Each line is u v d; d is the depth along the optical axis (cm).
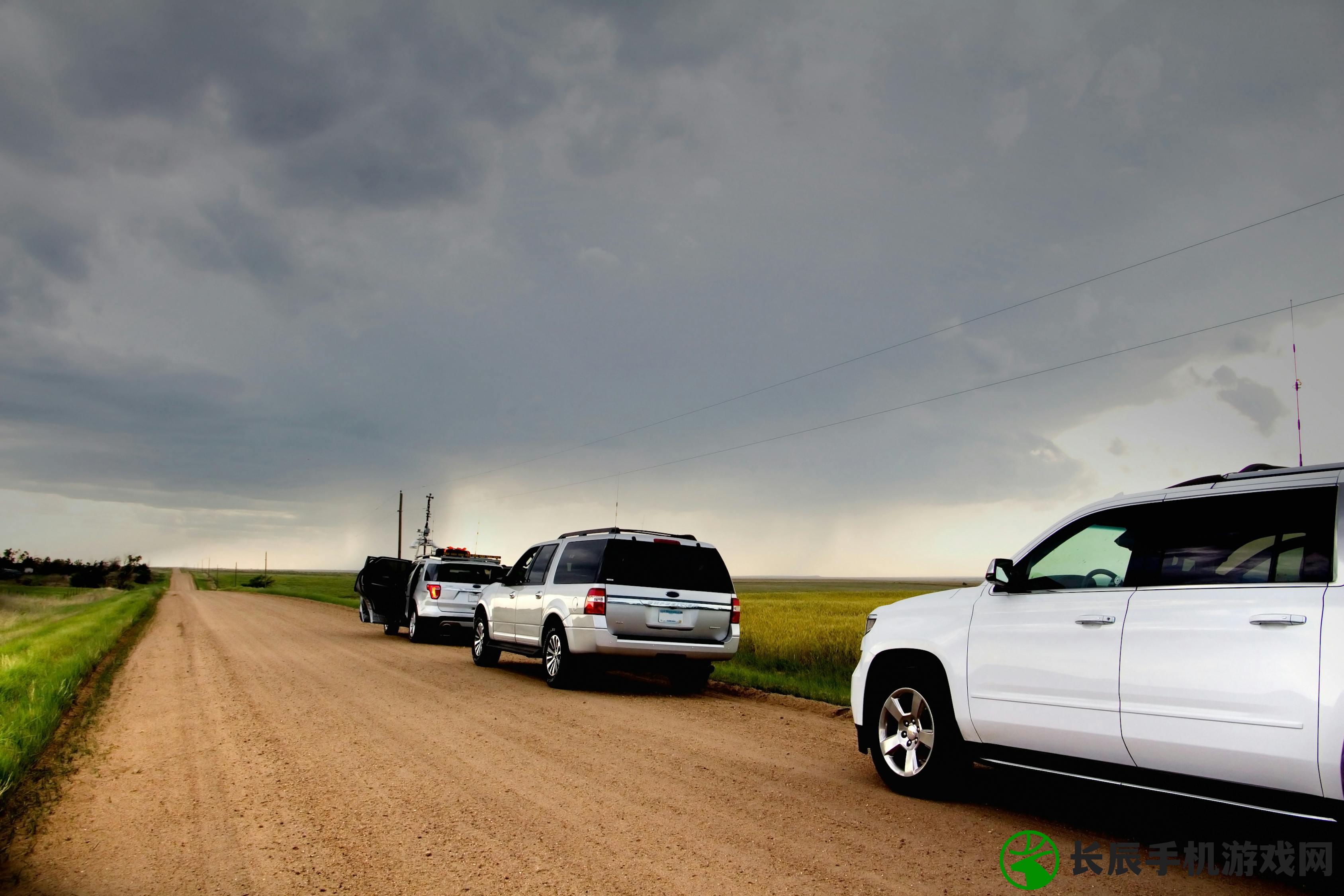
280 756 729
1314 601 436
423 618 1986
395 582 2289
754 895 419
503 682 1284
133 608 3541
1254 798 449
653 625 1167
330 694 1106
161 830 518
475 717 944
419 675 1334
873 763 756
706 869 456
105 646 1742
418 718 931
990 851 500
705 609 1198
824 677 1384
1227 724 454
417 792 611
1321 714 420
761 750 800
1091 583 555
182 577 17512
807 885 435
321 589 8012
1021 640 566
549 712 991
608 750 773
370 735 825
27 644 1752
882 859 481
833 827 543
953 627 617
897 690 648
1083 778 530
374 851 479
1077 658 529
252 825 529
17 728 762
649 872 449
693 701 1153
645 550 1192
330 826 527
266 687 1180
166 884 425
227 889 420
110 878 433
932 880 447
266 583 10375
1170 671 481
